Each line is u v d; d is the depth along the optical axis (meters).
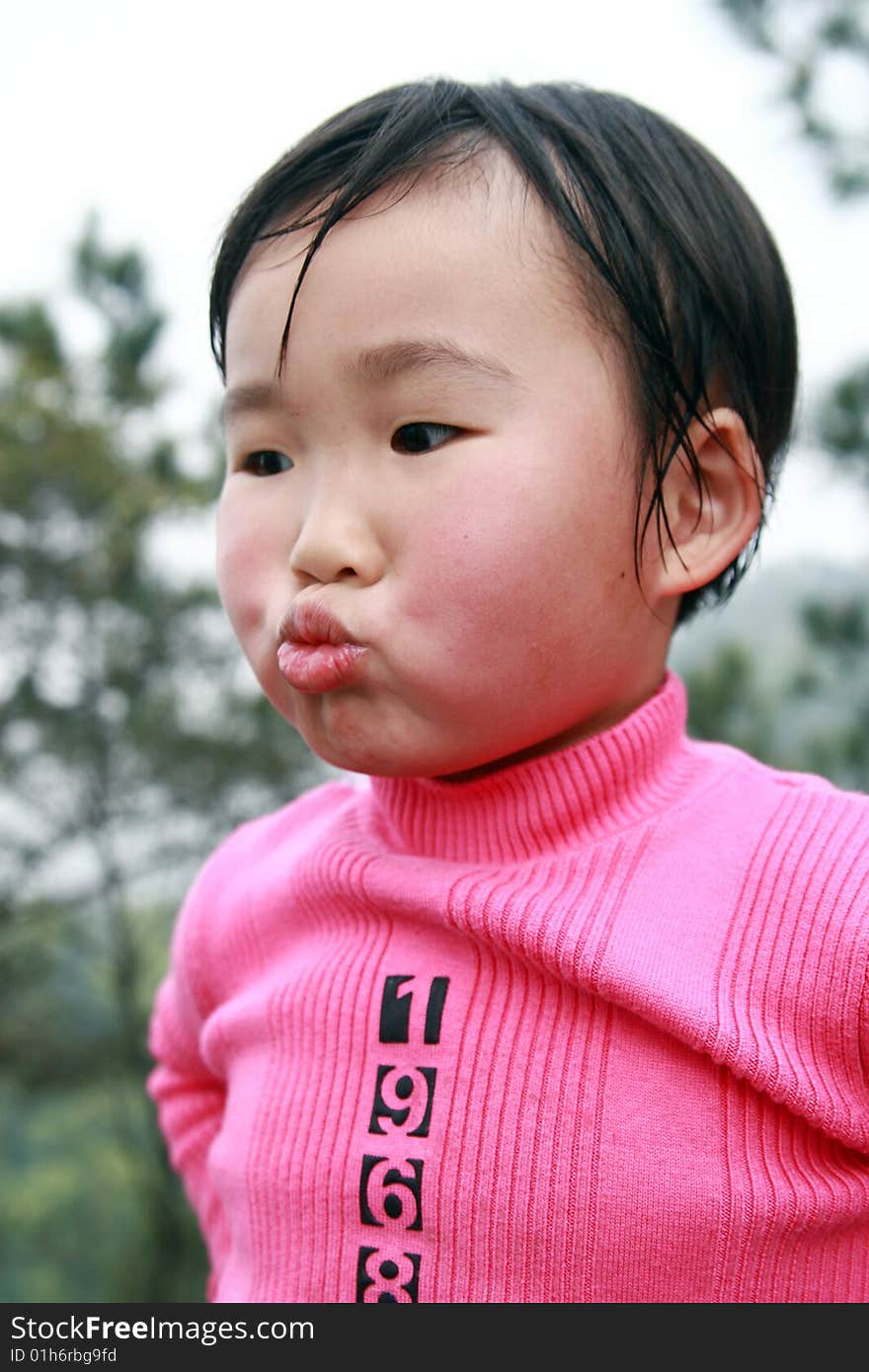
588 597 0.68
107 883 4.70
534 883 0.71
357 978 0.75
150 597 4.48
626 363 0.69
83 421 4.45
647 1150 0.65
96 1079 5.00
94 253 4.54
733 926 0.68
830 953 0.66
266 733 4.67
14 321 4.55
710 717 3.29
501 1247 0.66
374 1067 0.72
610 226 0.70
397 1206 0.68
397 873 0.75
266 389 0.70
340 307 0.67
